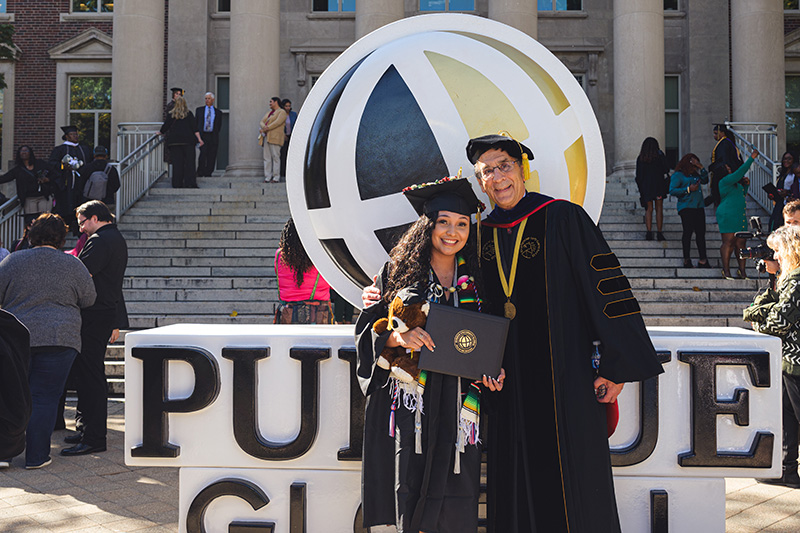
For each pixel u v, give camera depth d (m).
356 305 3.57
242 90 15.68
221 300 10.11
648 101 15.24
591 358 2.87
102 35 19.98
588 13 19.19
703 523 3.32
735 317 9.22
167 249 11.82
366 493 2.86
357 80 3.41
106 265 5.86
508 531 2.85
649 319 9.15
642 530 3.34
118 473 5.27
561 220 2.92
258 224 12.48
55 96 20.19
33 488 4.88
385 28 3.61
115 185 12.39
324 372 3.36
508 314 2.89
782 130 16.03
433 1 19.59
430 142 3.22
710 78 18.80
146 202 13.43
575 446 2.78
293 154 3.55
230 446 3.37
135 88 15.98
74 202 12.16
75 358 5.83
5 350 3.61
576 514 2.75
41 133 20.20
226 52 19.39
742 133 15.30
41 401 5.38
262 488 3.42
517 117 3.25
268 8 15.84
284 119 14.73
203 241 11.99
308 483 3.41
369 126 3.29
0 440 3.70
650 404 3.27
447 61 3.33
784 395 4.91
